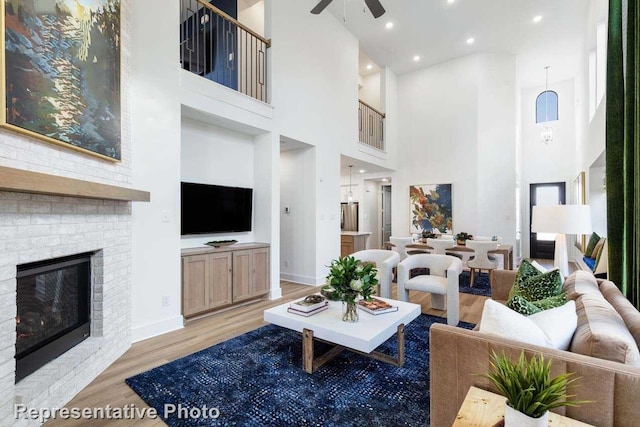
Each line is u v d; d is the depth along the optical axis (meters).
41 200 1.92
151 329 3.12
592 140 5.16
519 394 1.01
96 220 2.45
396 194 8.14
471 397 1.32
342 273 2.43
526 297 2.36
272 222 4.58
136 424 1.85
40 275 2.06
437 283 3.54
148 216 3.10
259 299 4.44
